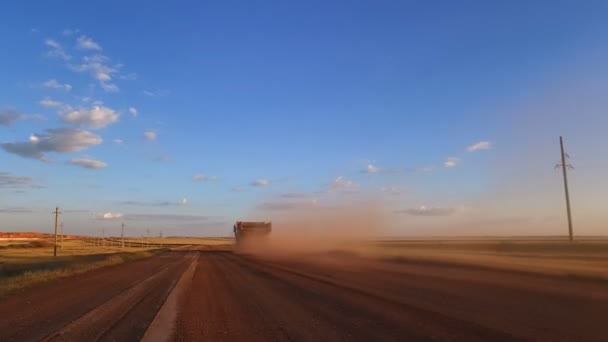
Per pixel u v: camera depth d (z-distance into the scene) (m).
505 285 19.47
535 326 11.03
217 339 10.38
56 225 79.75
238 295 18.72
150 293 19.84
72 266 38.22
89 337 10.62
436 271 27.52
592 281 20.36
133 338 10.52
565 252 42.84
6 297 18.47
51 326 12.02
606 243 57.44
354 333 10.71
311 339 10.20
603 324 11.22
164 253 77.94
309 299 16.94
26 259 65.06
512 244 62.09
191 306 15.66
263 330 11.32
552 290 17.53
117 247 142.50
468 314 12.76
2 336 10.76
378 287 20.05
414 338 10.04
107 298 18.12
